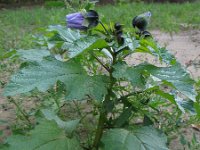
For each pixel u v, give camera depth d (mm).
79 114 466
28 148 347
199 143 471
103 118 382
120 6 1774
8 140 350
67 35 378
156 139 352
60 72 349
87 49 345
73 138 364
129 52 370
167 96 370
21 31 1251
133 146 339
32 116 509
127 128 362
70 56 333
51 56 380
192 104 386
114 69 354
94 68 429
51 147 350
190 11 1776
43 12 1710
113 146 337
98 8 1851
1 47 761
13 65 658
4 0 2324
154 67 353
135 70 345
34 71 348
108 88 368
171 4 2094
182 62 887
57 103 464
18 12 1787
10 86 339
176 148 463
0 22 1334
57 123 374
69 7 500
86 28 360
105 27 368
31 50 422
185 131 519
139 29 364
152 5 1927
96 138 385
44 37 435
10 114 541
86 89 339
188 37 1243
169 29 1327
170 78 346
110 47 357
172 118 459
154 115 450
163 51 372
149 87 383
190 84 343
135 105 396
